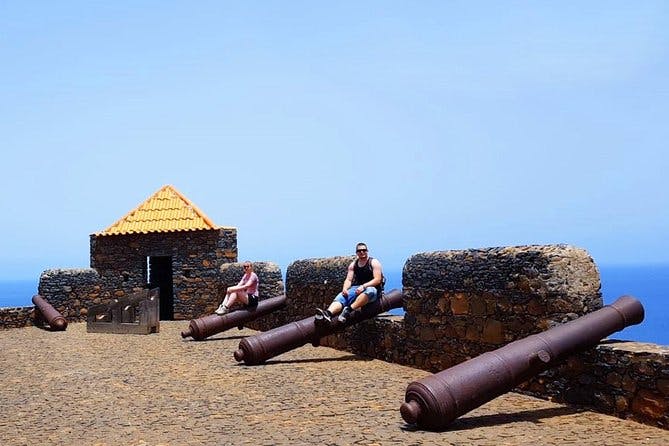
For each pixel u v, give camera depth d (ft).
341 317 36.19
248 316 50.55
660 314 371.35
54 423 24.26
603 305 24.97
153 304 57.41
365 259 37.60
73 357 43.04
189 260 69.97
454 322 30.45
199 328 49.80
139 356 42.29
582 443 18.74
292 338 37.01
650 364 20.62
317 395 27.37
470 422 21.74
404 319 34.45
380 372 32.71
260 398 27.22
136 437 21.67
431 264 32.09
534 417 22.16
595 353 22.82
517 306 26.55
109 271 72.38
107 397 28.86
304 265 47.32
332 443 19.65
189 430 22.26
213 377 32.99
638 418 21.08
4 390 31.60
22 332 63.05
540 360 21.66
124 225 73.00
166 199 76.18
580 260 25.03
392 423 21.84
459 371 21.26
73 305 70.90
